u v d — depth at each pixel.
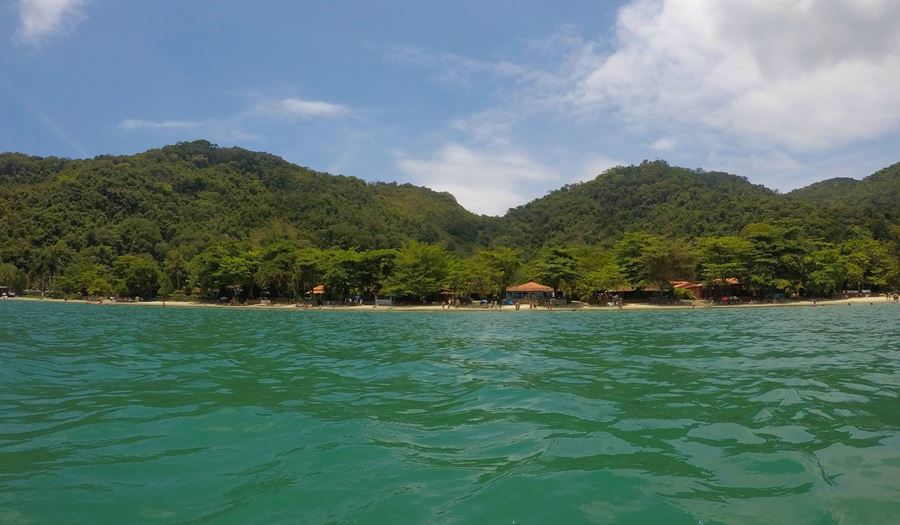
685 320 36.84
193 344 19.06
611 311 62.38
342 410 8.23
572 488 4.87
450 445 6.30
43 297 105.50
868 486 4.88
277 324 34.34
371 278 86.81
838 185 198.88
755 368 12.25
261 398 9.20
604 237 158.75
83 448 6.25
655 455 5.82
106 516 4.38
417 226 196.75
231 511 4.46
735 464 5.53
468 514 4.35
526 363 13.58
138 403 8.77
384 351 17.05
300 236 149.62
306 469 5.47
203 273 88.94
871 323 30.61
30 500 4.69
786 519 4.23
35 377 11.36
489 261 83.94
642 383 10.34
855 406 8.14
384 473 5.33
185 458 5.87
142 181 155.88
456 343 19.91
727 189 180.50
